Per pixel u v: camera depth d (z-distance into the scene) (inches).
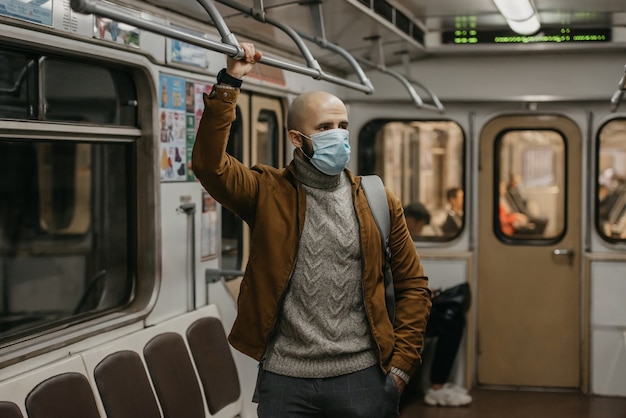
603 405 268.7
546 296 288.8
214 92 101.7
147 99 162.2
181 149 174.4
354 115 287.0
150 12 157.3
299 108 107.3
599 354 279.4
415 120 285.1
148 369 155.9
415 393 280.1
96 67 150.8
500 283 291.4
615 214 279.4
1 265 229.0
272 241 104.7
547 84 273.1
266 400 106.4
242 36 197.3
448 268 283.4
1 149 229.9
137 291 166.1
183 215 176.2
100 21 140.9
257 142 221.0
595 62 270.5
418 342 112.7
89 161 221.3
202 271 185.5
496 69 275.3
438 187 287.9
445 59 277.7
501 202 289.4
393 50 252.8
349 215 106.7
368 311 106.0
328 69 264.1
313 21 180.7
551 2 217.6
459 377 284.0
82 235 224.1
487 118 284.4
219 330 185.6
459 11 228.1
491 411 263.0
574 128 281.1
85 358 138.9
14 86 129.7
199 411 167.6
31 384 124.3
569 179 284.2
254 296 105.7
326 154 104.7
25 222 229.9
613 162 278.5
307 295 104.3
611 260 277.0
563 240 286.7
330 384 104.7
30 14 123.4
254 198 107.3
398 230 114.0
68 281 226.4
